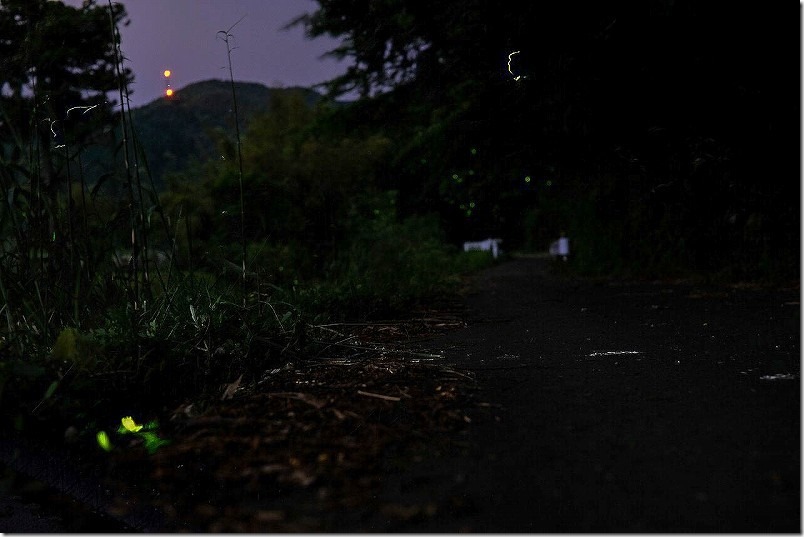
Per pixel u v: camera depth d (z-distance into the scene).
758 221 11.30
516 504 2.03
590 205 17.11
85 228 4.10
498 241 37.03
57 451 2.84
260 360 4.00
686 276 13.28
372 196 13.64
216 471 2.35
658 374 3.79
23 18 4.17
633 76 9.56
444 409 3.09
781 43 9.05
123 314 3.82
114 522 2.24
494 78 10.09
